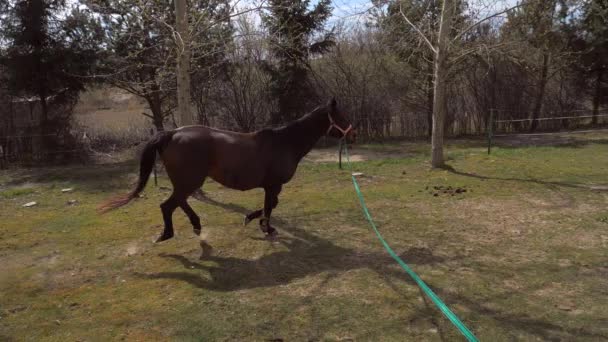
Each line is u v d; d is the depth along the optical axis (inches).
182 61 324.2
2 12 481.7
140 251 217.3
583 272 186.1
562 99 753.0
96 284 182.1
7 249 222.5
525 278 181.2
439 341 136.6
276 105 626.8
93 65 511.5
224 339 139.9
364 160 486.3
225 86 611.8
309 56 631.8
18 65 482.3
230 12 343.6
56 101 528.7
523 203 292.0
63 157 514.9
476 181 354.9
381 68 660.7
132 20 438.3
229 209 287.9
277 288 175.3
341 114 233.0
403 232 241.4
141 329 146.4
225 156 208.1
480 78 697.0
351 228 249.3
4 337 142.9
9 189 374.3
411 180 367.2
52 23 502.3
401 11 387.2
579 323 145.9
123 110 791.1
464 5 390.6
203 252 214.8
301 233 241.1
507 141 616.1
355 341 137.6
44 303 165.8
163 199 316.2
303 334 142.1
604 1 576.7
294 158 227.0
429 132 678.5
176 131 209.5
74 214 282.2
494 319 149.1
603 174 369.4
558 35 660.1
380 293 169.2
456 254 209.2
